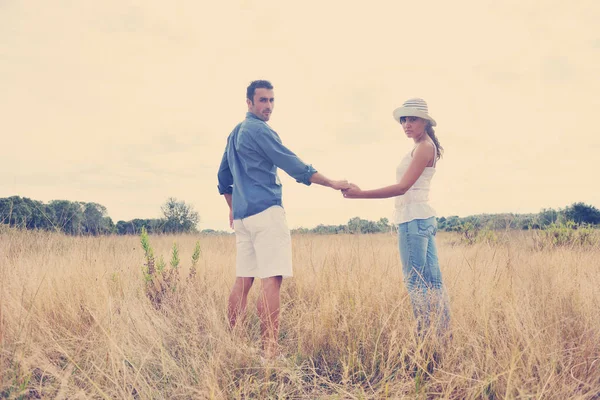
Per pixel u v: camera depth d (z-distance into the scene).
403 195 3.01
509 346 2.46
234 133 3.44
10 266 3.87
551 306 2.95
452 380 2.25
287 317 3.59
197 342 2.83
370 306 3.22
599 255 5.19
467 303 3.04
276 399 2.33
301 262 5.04
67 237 6.02
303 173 3.12
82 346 2.63
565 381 2.19
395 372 2.54
